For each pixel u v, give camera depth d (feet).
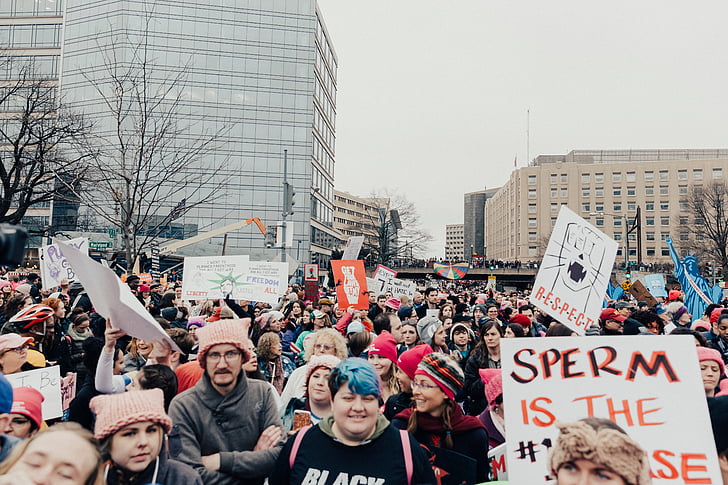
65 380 17.26
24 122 90.53
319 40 208.33
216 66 181.47
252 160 183.01
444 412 11.25
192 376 14.39
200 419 10.80
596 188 346.13
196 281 31.35
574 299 18.17
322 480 9.10
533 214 355.56
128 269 51.37
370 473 9.02
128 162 83.51
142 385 11.75
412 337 23.03
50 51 193.06
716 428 9.35
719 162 322.96
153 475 8.87
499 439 13.84
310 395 13.69
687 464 8.63
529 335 26.68
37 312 19.74
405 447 9.36
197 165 128.47
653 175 335.06
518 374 9.43
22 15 194.80
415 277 241.96
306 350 16.94
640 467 7.10
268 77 186.50
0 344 13.88
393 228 238.07
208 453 10.73
